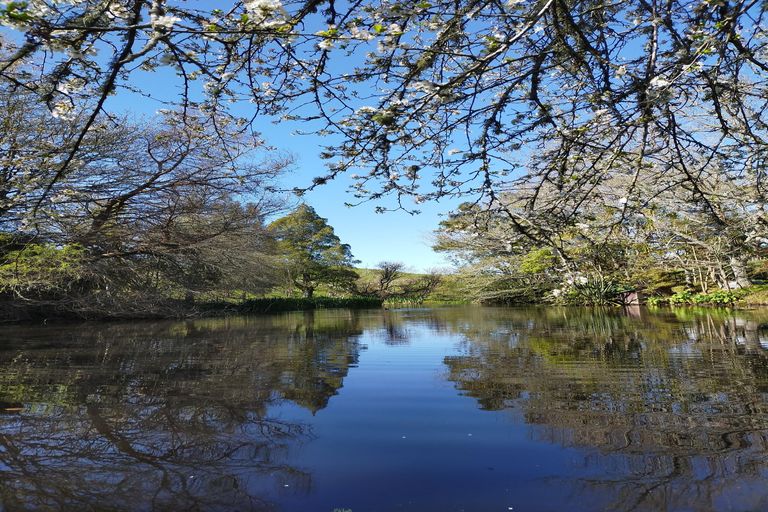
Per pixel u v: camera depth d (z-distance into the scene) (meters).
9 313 13.78
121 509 2.21
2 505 2.29
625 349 6.91
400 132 3.12
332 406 3.99
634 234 4.91
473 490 2.39
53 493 2.40
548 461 2.72
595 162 3.27
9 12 1.72
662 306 18.77
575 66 3.18
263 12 1.86
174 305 15.89
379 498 2.32
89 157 10.20
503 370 5.48
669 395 4.05
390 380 5.05
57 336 10.33
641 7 3.02
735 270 17.53
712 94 2.96
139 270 14.50
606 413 3.60
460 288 31.72
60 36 2.26
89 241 11.62
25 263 9.83
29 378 5.27
